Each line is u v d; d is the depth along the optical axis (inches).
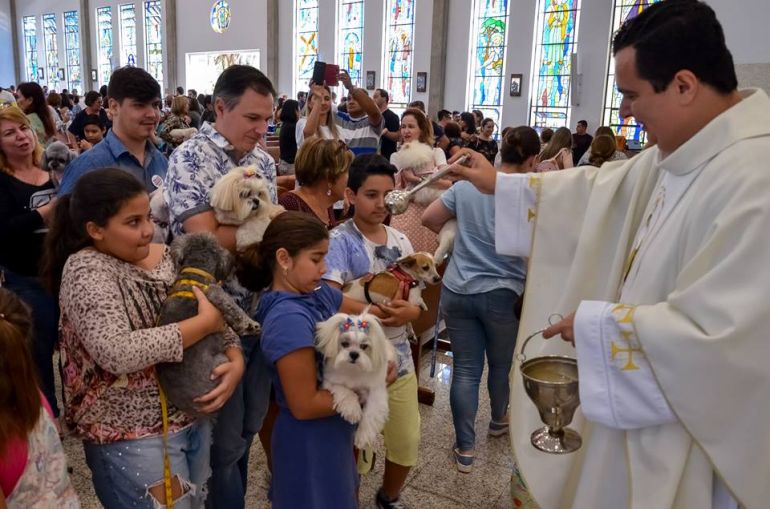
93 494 97.2
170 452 61.2
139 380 59.4
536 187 68.3
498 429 120.2
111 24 809.5
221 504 78.2
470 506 100.0
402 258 80.9
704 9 48.9
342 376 62.9
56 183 111.4
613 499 55.1
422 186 74.4
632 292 54.8
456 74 524.4
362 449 77.5
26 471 47.9
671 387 47.6
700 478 49.7
